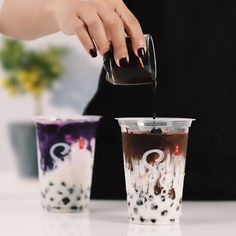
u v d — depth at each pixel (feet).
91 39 3.34
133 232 3.08
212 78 4.12
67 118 3.58
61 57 6.18
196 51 4.14
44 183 3.62
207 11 4.13
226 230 3.12
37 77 5.98
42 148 3.62
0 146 7.25
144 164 3.22
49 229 3.14
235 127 4.11
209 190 4.05
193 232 3.08
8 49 5.98
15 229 3.14
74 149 3.59
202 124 4.13
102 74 4.26
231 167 4.06
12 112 7.14
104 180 4.16
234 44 4.10
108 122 4.23
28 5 4.02
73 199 3.59
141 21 4.20
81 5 3.38
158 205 3.23
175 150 3.22
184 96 4.15
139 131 3.21
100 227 3.19
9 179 5.91
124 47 3.24
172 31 4.15
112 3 3.42
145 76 3.31
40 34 4.08
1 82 6.27
